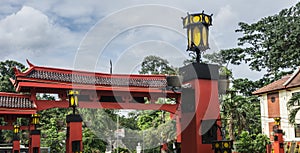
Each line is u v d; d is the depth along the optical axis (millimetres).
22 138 32656
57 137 31891
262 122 29469
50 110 36750
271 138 27844
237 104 27734
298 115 25297
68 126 8844
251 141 24859
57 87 17703
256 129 31516
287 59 36562
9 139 38688
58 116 35875
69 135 8719
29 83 17281
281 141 20156
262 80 37906
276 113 27859
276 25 38031
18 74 17250
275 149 20219
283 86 26688
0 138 39094
